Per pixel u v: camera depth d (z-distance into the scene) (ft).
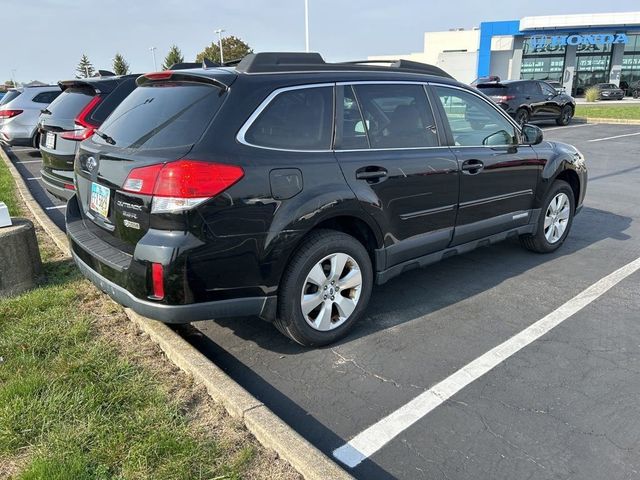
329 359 11.00
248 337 11.98
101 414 8.49
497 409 9.25
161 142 9.53
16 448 7.79
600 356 10.97
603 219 22.00
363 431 8.75
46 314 12.05
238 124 9.53
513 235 15.81
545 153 16.19
